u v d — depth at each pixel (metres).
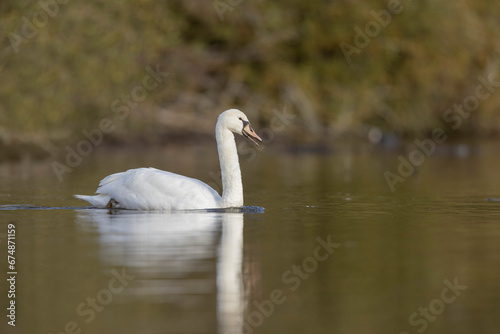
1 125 32.25
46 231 14.27
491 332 9.17
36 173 25.72
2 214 16.36
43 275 11.27
